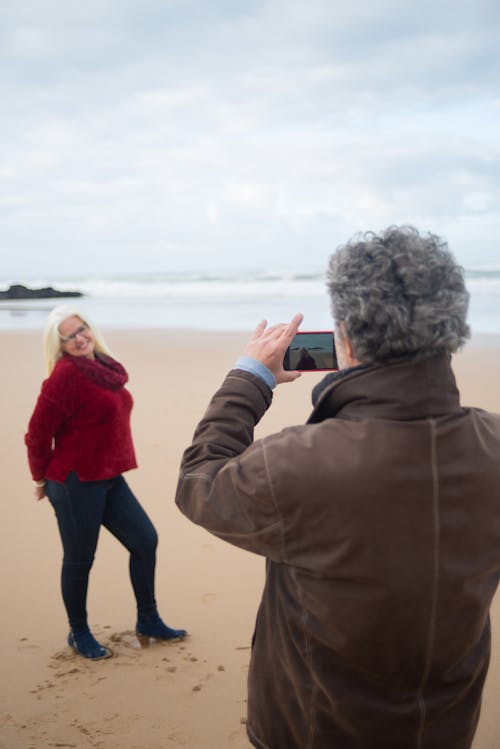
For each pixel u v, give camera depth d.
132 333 16.27
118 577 4.18
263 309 23.52
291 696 1.49
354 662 1.37
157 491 5.48
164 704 2.91
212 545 4.57
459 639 1.35
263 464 1.35
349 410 1.37
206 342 14.17
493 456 1.34
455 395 1.36
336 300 1.38
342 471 1.30
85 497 3.17
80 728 2.75
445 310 1.29
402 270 1.29
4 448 6.71
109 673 3.16
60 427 3.14
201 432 1.55
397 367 1.33
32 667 3.21
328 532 1.32
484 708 2.86
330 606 1.35
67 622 3.65
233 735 2.71
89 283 47.78
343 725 1.41
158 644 3.41
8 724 2.78
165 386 9.50
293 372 1.66
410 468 1.29
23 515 5.11
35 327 18.84
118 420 3.22
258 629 1.60
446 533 1.30
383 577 1.30
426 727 1.40
